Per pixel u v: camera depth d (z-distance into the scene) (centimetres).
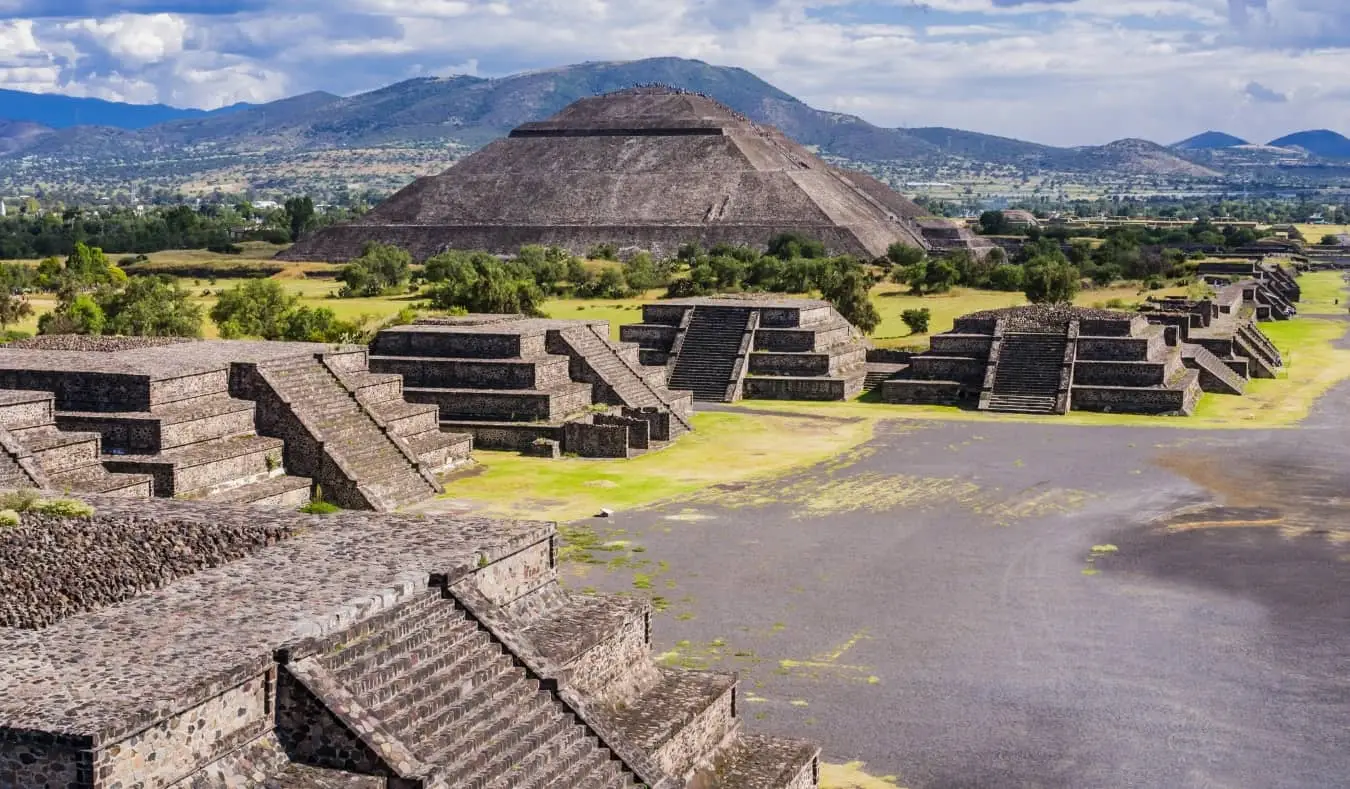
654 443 8288
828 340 11131
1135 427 9019
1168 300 14038
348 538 3444
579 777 2931
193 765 2444
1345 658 4388
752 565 5434
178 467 5800
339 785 2555
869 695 4066
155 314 11156
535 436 7975
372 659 2831
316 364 7169
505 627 3162
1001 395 9956
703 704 3450
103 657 2591
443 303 13762
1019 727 3838
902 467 7562
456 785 2666
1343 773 3544
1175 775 3534
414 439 7306
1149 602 4978
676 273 18925
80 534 3394
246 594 2969
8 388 6306
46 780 2269
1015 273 17462
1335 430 8856
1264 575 5331
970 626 4691
